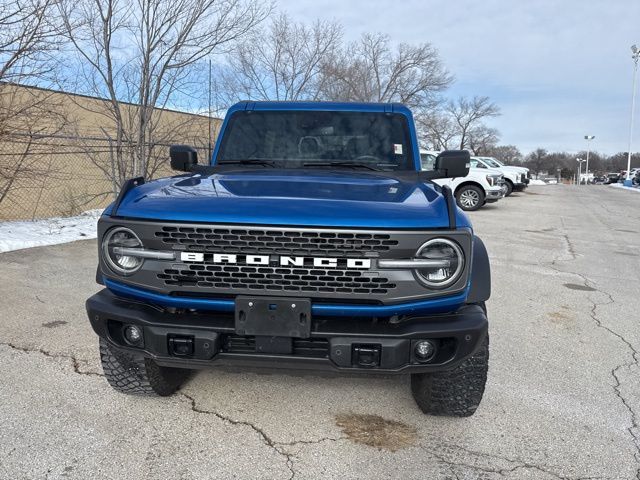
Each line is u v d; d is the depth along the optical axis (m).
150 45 11.04
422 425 3.12
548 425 3.16
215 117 14.02
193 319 2.63
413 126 4.12
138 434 2.91
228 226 2.50
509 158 110.38
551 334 4.84
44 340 4.21
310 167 3.91
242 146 4.07
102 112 12.18
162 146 12.56
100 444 2.80
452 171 3.81
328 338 2.54
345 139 4.03
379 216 2.51
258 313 2.51
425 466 2.71
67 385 3.45
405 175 3.77
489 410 3.32
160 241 2.56
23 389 3.37
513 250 9.38
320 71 23.70
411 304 2.54
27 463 2.61
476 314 2.66
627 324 5.22
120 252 2.64
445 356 2.64
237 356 2.59
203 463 2.67
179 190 2.87
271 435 2.95
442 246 2.53
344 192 2.88
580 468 2.73
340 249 2.50
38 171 10.11
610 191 34.53
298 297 2.52
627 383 3.79
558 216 15.72
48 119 10.48
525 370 3.98
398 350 2.53
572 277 7.35
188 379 3.61
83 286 5.88
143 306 2.73
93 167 13.79
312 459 2.74
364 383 3.65
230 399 3.35
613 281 7.19
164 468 2.62
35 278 6.13
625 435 3.06
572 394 3.58
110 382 3.18
